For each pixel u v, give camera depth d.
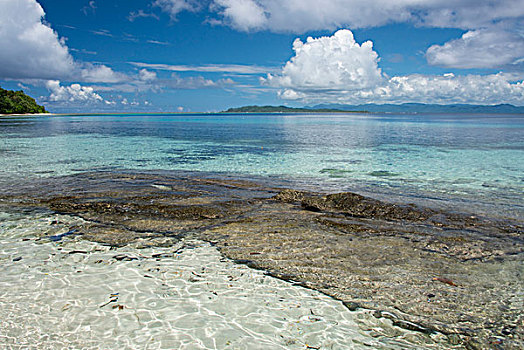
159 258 5.94
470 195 10.46
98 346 3.79
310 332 4.10
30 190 10.27
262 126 55.03
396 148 23.03
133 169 14.47
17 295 4.73
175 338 3.95
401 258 6.00
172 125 57.31
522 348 3.85
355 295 4.88
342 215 8.29
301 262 5.84
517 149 22.22
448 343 3.94
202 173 13.73
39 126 50.28
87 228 7.25
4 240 6.57
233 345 3.85
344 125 59.81
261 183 11.90
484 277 5.37
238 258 5.97
